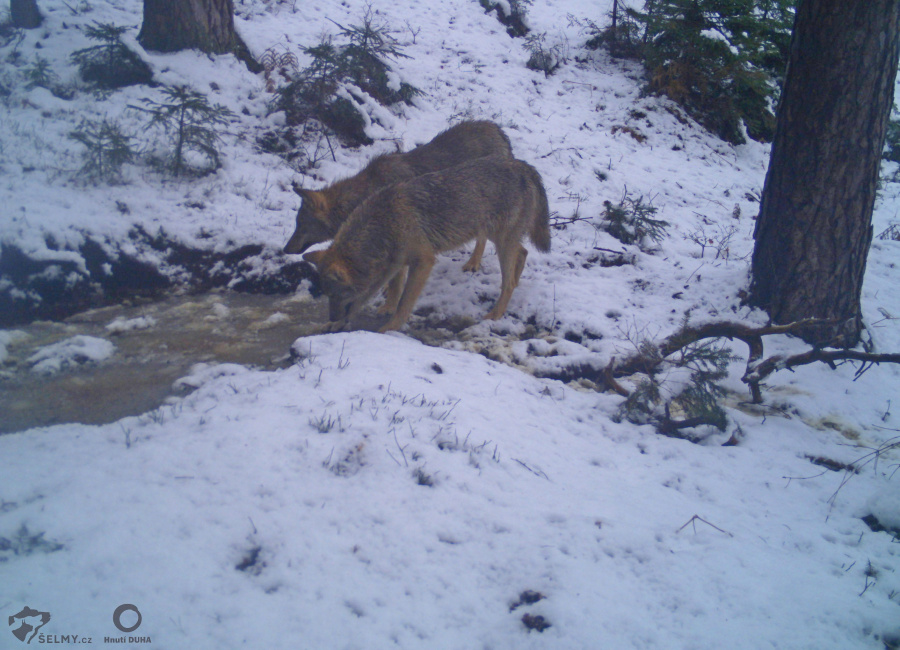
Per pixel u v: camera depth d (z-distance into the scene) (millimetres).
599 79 13117
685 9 12172
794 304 5977
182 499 3129
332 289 5789
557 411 4746
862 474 4336
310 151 8828
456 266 7629
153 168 7699
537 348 5855
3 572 2600
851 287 5898
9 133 7488
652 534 3352
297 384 4375
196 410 4109
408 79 11195
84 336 5418
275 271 6957
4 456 3547
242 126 8828
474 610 2738
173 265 6766
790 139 5750
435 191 6008
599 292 6848
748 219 9641
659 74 12438
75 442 3725
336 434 3740
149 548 2805
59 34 9516
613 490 3785
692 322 5570
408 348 5289
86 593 2555
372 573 2842
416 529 3131
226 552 2844
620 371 5309
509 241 6523
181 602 2564
